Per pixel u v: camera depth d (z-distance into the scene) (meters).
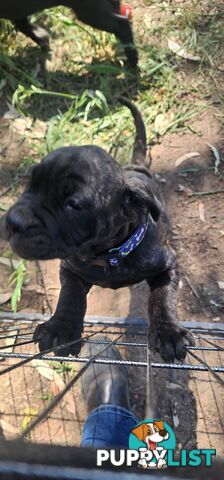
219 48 0.60
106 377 0.41
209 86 0.57
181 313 0.46
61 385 0.42
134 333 0.40
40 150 0.54
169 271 0.38
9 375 0.43
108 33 0.60
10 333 0.45
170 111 0.56
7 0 0.51
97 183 0.29
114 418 0.39
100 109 0.56
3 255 0.49
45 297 0.47
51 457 0.11
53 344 0.34
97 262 0.34
